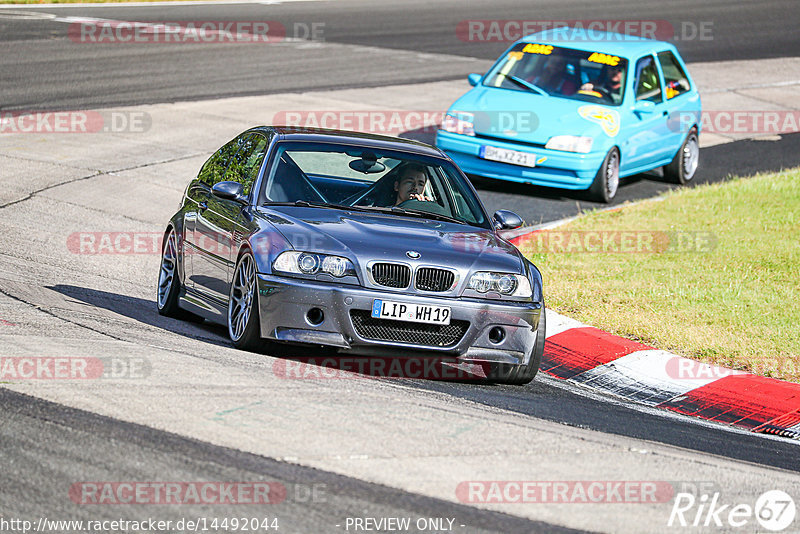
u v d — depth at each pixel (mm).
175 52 76875
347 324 22766
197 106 60531
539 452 18609
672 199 48188
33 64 68375
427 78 74125
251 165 26953
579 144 46844
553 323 30766
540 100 48875
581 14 110062
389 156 27344
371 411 19547
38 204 41031
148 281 33469
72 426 17094
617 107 49031
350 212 25531
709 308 32844
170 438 16953
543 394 24875
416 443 18031
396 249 23500
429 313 23078
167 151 51281
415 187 26766
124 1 101750
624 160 49250
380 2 114438
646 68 52000
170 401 18688
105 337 23234
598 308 32312
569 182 47156
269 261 23172
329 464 16547
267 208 25188
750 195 48375
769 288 35188
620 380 27312
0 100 57781
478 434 19078
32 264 32375
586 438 20172
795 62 90250
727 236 41656
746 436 23844
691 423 24266
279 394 19859
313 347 25047
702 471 19094
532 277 24750
